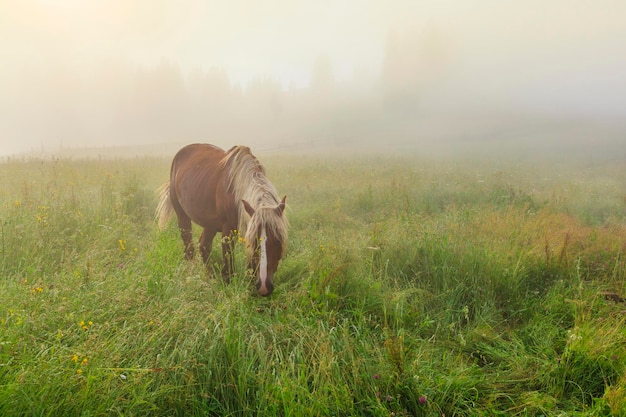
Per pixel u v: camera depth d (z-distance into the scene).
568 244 5.07
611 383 2.71
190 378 2.49
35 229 4.66
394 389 2.64
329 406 2.47
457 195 9.19
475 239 5.17
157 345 2.77
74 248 4.31
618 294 4.18
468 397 2.70
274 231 3.67
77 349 2.41
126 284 3.42
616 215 7.68
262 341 3.00
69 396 2.11
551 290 4.28
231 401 2.56
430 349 3.21
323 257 4.50
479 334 3.47
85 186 8.73
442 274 4.48
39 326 2.67
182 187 5.46
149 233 5.75
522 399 2.69
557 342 3.29
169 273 3.89
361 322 3.52
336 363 2.72
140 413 2.30
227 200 4.55
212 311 3.21
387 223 6.18
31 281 3.52
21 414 2.03
